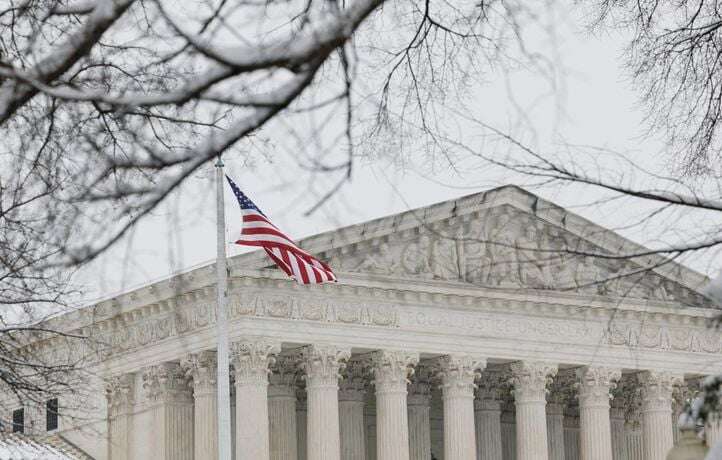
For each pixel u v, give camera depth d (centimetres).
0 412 10725
